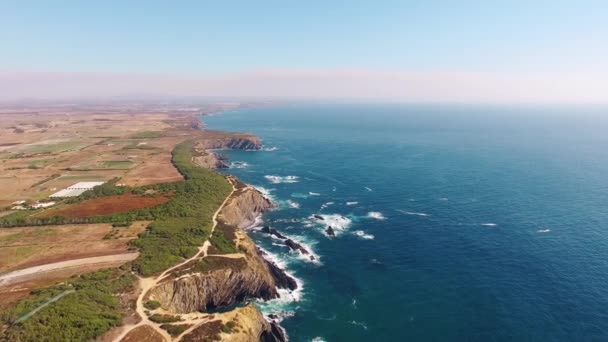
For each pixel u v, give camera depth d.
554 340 73.50
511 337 74.81
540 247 110.50
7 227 113.00
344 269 103.50
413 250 112.44
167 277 83.44
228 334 66.69
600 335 74.38
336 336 77.94
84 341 61.78
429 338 75.94
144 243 99.12
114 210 126.06
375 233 125.25
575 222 127.50
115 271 84.62
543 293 88.56
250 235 127.19
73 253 94.44
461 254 108.94
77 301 71.06
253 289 92.12
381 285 95.31
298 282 98.12
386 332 78.44
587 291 88.62
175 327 66.75
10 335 61.28
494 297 88.00
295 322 82.69
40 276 82.81
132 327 66.25
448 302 87.06
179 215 121.81
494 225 127.50
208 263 90.94
